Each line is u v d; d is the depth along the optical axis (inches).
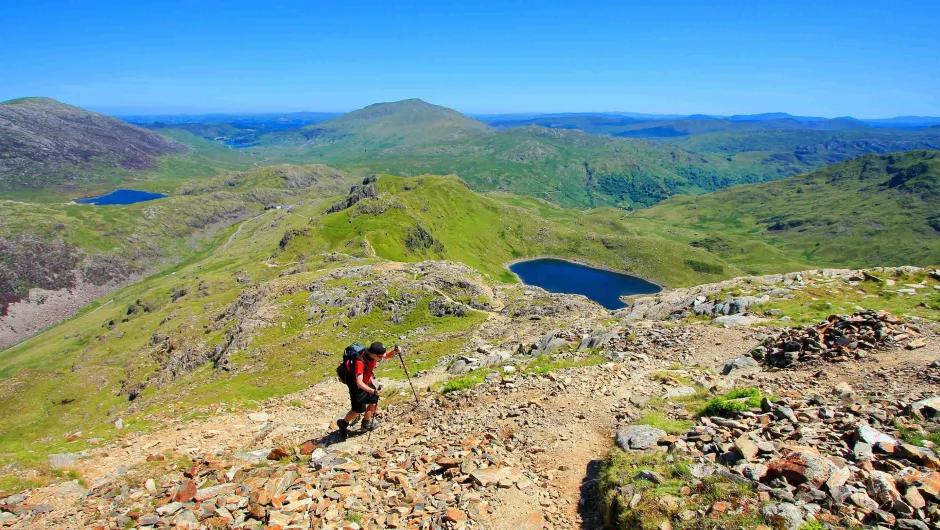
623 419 558.6
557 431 548.4
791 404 514.9
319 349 3449.8
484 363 1194.6
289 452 528.4
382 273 5128.0
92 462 541.3
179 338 5132.9
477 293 4537.4
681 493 351.6
